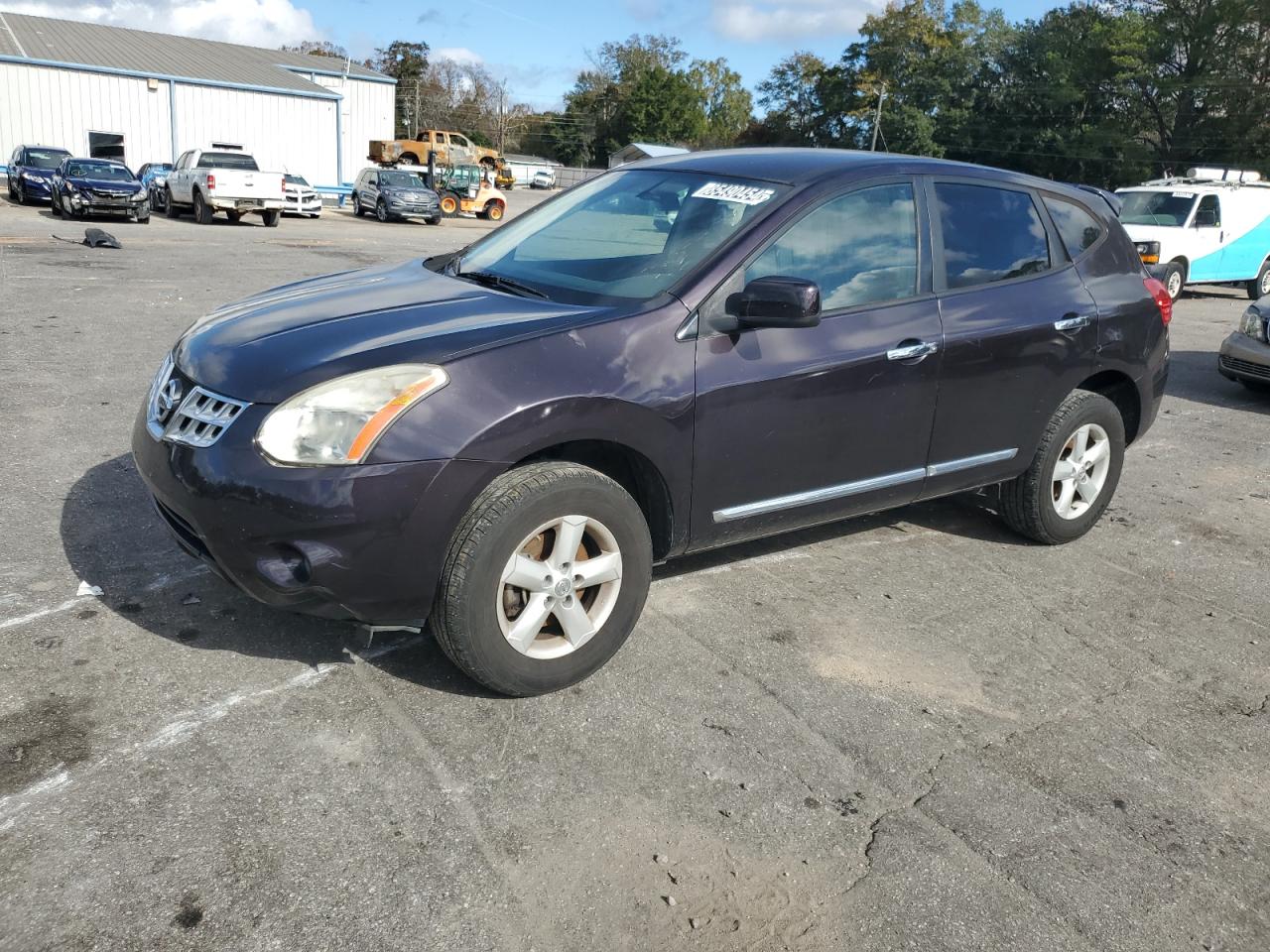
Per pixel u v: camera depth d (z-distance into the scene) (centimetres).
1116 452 499
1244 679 381
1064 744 327
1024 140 5928
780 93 7600
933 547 491
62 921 221
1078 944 242
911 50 6500
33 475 489
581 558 329
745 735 316
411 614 301
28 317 901
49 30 3903
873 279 393
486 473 296
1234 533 552
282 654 339
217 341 326
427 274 404
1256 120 5109
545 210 446
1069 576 469
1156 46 5347
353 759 287
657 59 10125
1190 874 270
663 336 333
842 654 374
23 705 298
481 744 300
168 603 367
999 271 441
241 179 2400
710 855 262
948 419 420
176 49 4166
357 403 285
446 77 10544
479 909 237
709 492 354
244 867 243
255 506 281
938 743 321
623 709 325
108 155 3609
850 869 261
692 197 392
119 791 265
